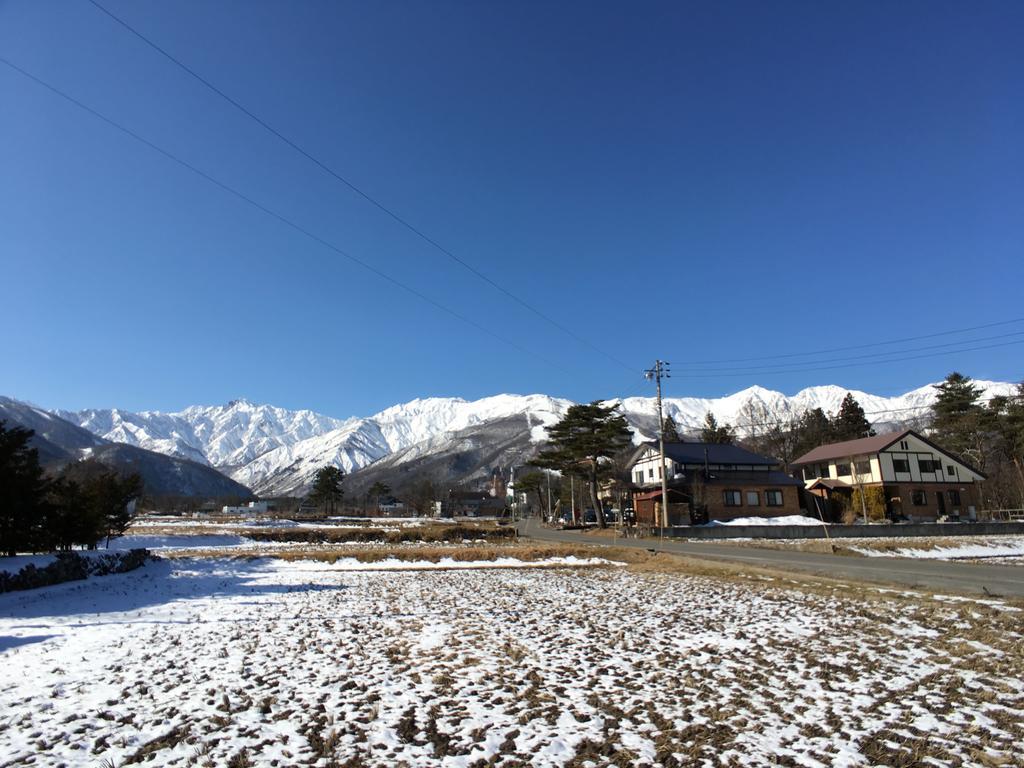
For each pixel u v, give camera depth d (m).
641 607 14.89
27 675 8.53
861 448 61.75
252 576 23.91
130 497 31.59
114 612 14.49
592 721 6.64
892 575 21.11
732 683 8.12
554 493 100.00
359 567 27.38
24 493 20.14
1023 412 64.56
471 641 10.82
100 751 5.85
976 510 60.16
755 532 42.97
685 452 61.19
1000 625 11.81
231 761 5.61
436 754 5.79
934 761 5.66
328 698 7.45
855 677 8.33
